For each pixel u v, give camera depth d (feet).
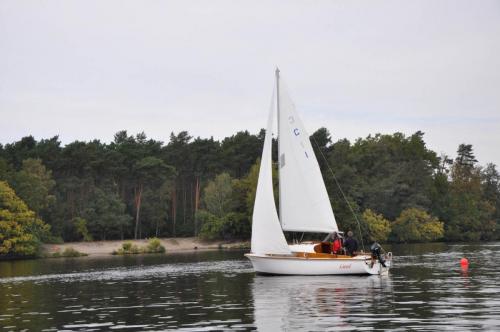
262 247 116.16
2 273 148.46
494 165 480.23
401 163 399.24
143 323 63.36
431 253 201.77
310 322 60.80
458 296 78.69
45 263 197.88
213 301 79.71
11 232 239.91
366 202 350.64
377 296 80.28
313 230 118.11
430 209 389.19
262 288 93.50
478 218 402.11
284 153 118.83
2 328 62.18
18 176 288.92
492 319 59.98
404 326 57.26
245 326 59.67
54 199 298.56
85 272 143.95
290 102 119.24
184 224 368.48
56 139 382.22
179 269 145.07
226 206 342.44
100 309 75.10
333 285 95.20
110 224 318.45
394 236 357.00
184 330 58.44
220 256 214.48
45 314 71.82
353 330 55.98
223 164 396.16
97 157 339.16
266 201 116.06
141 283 109.70
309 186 118.32
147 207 349.00
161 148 409.90
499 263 144.36
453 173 440.86
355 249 114.01
